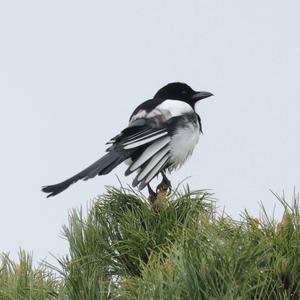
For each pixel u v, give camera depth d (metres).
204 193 9.11
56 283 7.65
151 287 6.32
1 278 7.65
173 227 8.43
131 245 8.25
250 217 7.40
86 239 8.57
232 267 6.48
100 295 7.00
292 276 6.74
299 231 7.19
